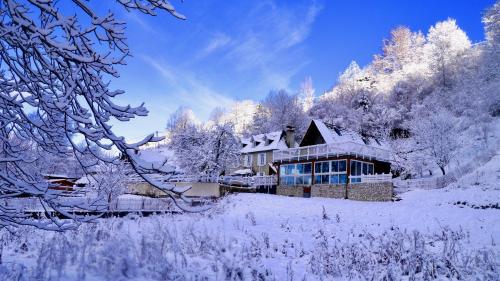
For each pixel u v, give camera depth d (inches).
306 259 460.1
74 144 186.2
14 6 156.9
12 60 184.9
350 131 1745.8
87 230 478.0
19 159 176.7
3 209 189.5
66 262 310.0
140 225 637.3
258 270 373.1
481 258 422.0
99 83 179.9
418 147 1727.4
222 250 458.6
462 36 2694.4
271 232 686.5
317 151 1507.1
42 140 208.4
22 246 380.5
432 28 2888.8
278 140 2181.3
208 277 319.3
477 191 1058.7
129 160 181.3
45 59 178.1
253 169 2256.4
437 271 379.9
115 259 293.9
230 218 918.4
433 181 1283.2
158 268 309.1
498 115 1849.2
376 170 1528.1
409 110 2383.1
